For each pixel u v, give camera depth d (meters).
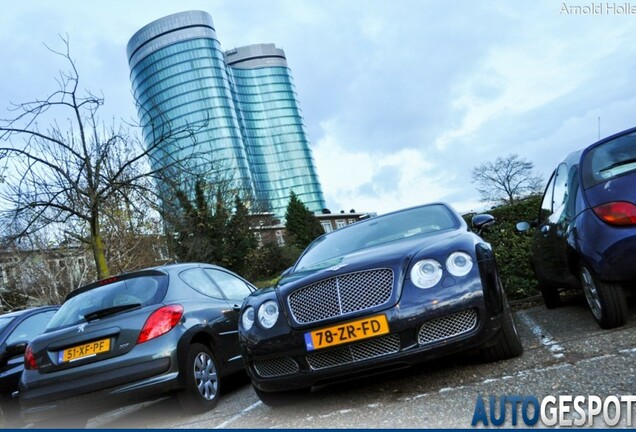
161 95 105.06
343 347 3.56
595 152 4.36
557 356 3.68
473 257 3.70
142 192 9.59
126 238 13.23
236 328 5.50
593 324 4.55
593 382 3.00
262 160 122.75
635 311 4.59
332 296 3.65
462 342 3.49
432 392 3.48
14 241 9.61
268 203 45.66
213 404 4.73
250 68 129.00
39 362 4.49
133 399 4.31
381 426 3.01
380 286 3.60
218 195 35.41
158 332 4.41
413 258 3.70
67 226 13.36
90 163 9.25
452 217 4.72
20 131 8.97
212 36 109.81
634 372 3.02
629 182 3.84
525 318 5.71
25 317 6.46
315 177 126.75
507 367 3.68
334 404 3.74
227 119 104.31
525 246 7.07
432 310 3.49
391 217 5.10
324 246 4.98
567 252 4.40
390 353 3.51
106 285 4.95
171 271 5.11
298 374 3.67
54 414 4.42
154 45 106.88
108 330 4.41
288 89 131.62
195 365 4.61
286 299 3.80
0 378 5.70
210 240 34.47
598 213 3.91
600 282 4.02
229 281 6.14
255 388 3.99
